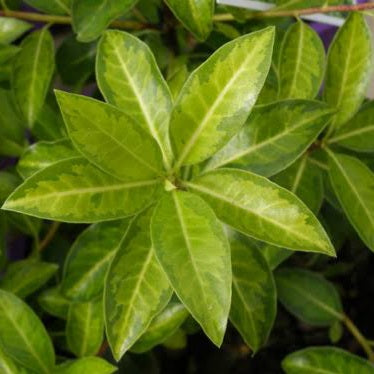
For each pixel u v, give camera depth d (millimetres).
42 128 570
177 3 478
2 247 572
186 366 686
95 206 446
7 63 566
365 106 532
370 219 505
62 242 625
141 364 612
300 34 534
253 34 431
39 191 437
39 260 595
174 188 451
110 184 450
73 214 441
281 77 531
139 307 454
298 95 528
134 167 450
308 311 597
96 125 431
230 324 693
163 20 586
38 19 563
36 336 516
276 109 472
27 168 518
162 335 536
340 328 606
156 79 469
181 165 456
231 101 439
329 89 523
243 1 530
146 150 446
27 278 562
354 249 682
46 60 558
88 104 427
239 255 498
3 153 598
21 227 595
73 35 609
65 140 517
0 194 565
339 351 540
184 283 423
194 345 691
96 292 505
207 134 447
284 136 471
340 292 694
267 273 494
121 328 452
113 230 505
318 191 524
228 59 434
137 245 459
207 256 428
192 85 439
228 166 475
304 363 543
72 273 506
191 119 445
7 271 567
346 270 686
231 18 556
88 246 506
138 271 457
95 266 505
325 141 532
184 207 443
